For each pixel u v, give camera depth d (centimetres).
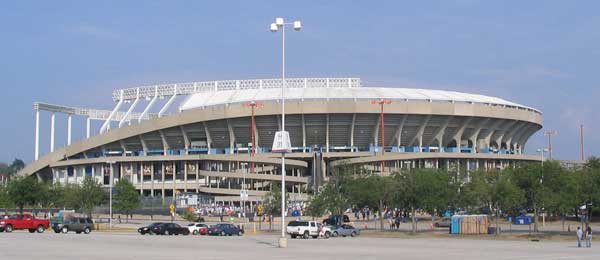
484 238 6397
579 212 8331
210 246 4619
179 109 14888
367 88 15025
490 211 8406
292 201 12306
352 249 4394
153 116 18088
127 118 18038
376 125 14000
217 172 13088
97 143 15262
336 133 14138
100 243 4844
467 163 13912
